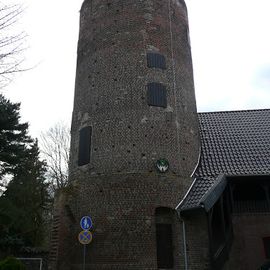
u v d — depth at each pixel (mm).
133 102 18672
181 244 16047
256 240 17875
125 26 20562
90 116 19188
